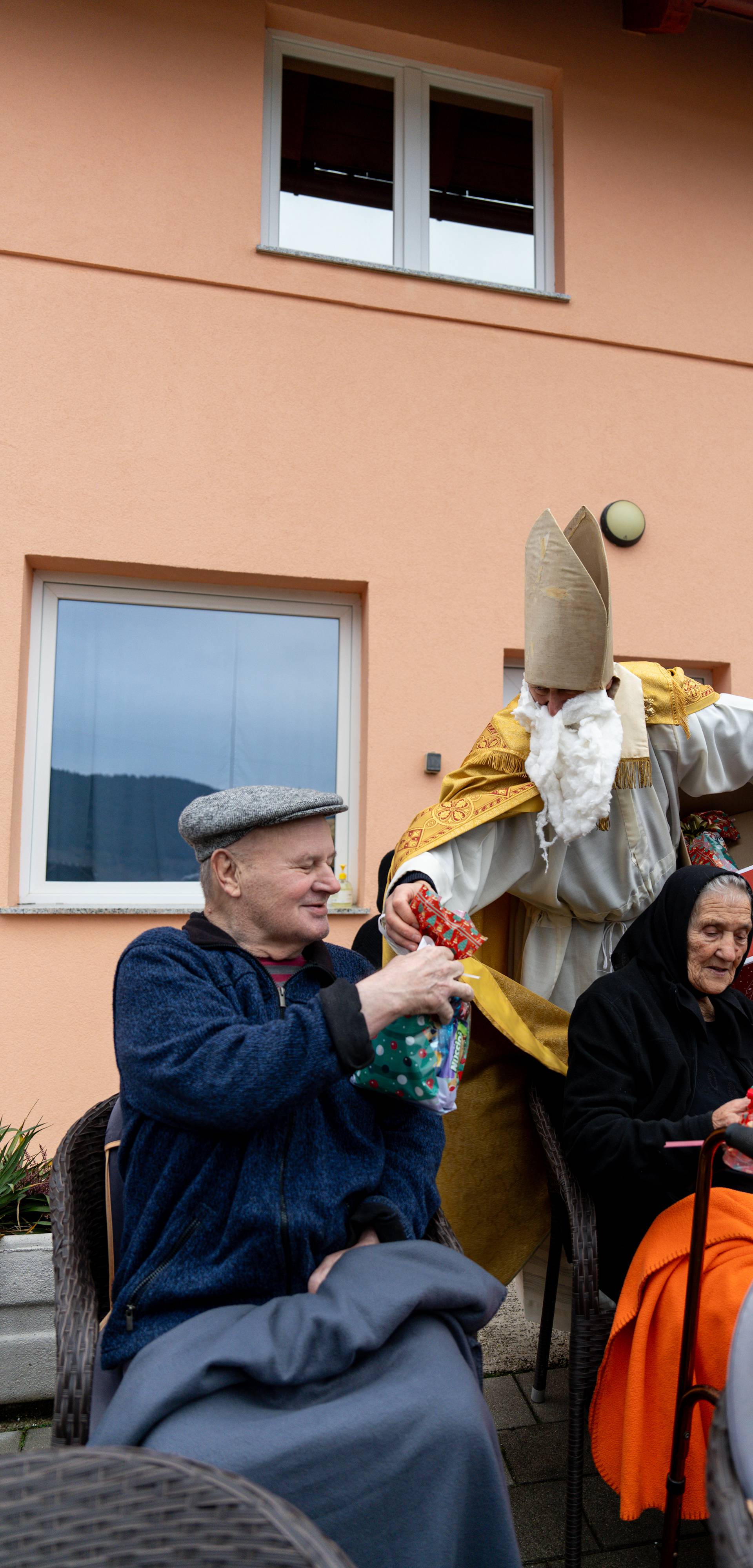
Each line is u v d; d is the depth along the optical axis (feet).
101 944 13.43
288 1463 3.93
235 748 14.99
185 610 14.96
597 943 7.75
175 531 14.03
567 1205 6.12
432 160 16.51
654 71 16.78
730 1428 3.06
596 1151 6.01
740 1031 6.98
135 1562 2.60
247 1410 4.16
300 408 14.60
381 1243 5.11
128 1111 5.08
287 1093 4.63
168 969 5.17
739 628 16.31
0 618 13.46
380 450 14.87
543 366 15.72
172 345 14.17
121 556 13.84
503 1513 4.12
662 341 16.33
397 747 14.61
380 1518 3.97
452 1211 7.21
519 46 16.12
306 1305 4.50
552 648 6.60
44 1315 7.79
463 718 14.88
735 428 16.65
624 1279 6.36
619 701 7.04
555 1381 8.16
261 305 14.56
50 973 13.25
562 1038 7.36
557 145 16.62
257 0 14.79
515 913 7.92
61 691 14.46
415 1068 5.13
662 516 16.07
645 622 15.85
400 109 16.26
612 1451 5.56
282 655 15.19
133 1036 4.94
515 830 7.14
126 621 14.71
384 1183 5.38
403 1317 4.49
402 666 14.73
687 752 7.36
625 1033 6.52
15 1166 8.50
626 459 15.98
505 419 15.46
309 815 5.57
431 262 16.26
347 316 14.89
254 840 5.56
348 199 16.02
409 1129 5.57
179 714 14.87
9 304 13.69
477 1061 7.24
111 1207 5.19
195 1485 2.83
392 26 15.52
